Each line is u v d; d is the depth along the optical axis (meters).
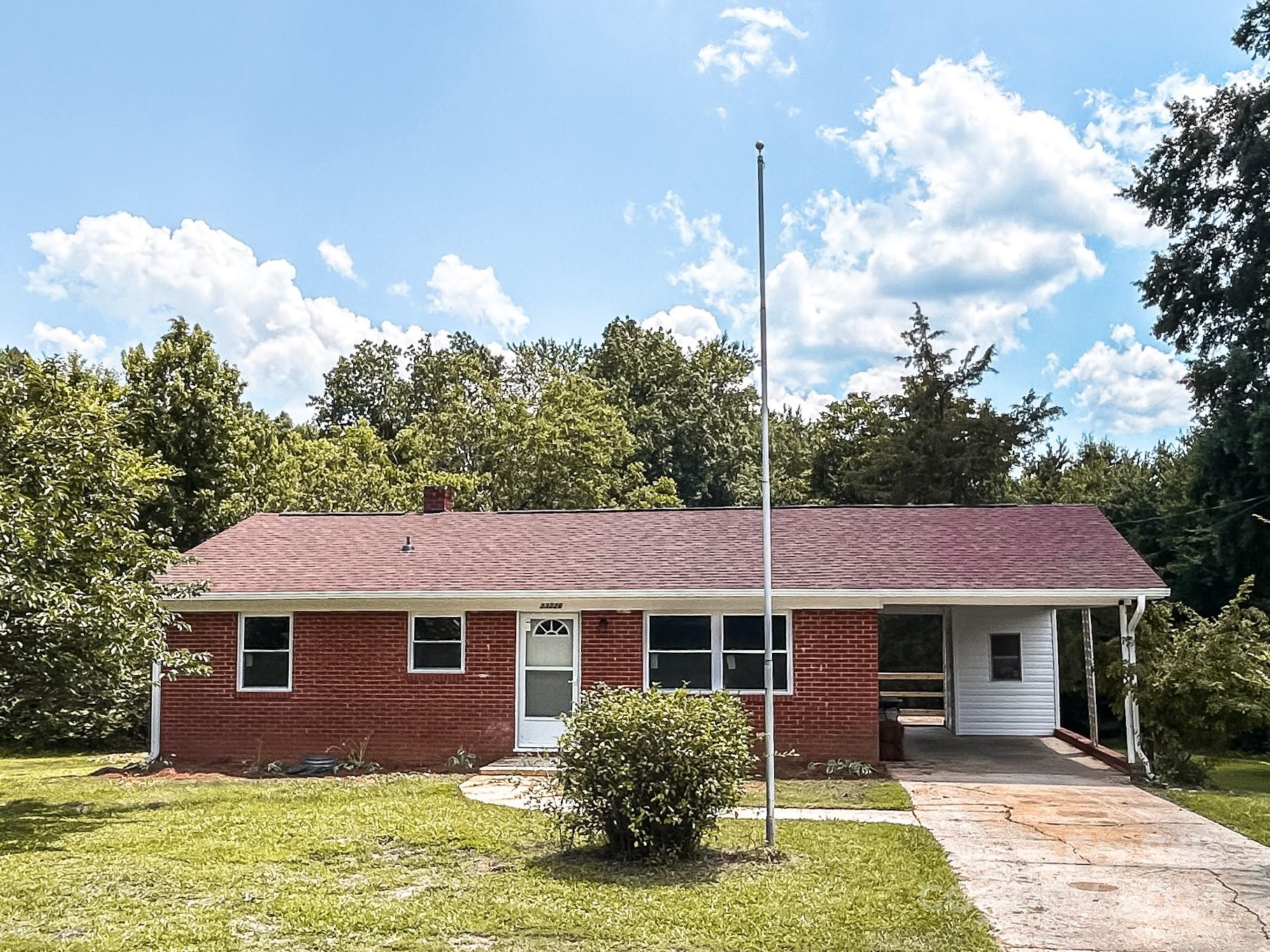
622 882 9.95
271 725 19.80
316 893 9.52
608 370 58.72
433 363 65.56
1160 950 8.00
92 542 14.58
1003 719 23.58
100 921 8.66
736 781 11.13
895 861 10.80
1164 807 14.41
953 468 40.66
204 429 30.36
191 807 14.55
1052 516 21.47
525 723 19.28
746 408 61.53
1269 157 31.03
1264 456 28.16
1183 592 30.06
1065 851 11.47
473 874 10.27
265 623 20.08
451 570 20.17
